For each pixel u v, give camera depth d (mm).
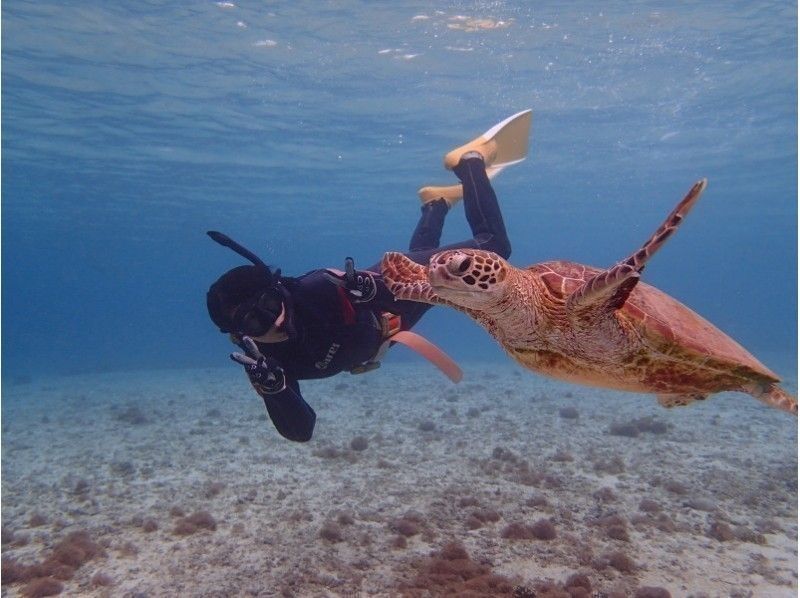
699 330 1422
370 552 1968
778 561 1906
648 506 2328
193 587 1752
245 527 2199
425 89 6898
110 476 2990
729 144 9508
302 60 6055
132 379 8758
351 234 20484
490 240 2342
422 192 2826
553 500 2455
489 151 2631
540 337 1353
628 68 6422
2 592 1771
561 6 5074
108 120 7543
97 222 15375
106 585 1775
